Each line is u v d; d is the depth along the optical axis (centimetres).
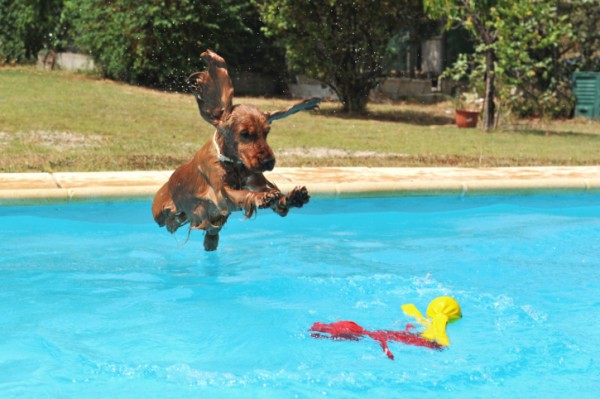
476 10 1814
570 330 580
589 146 1608
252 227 887
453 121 2170
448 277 711
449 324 587
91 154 1202
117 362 502
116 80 2552
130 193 904
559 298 657
